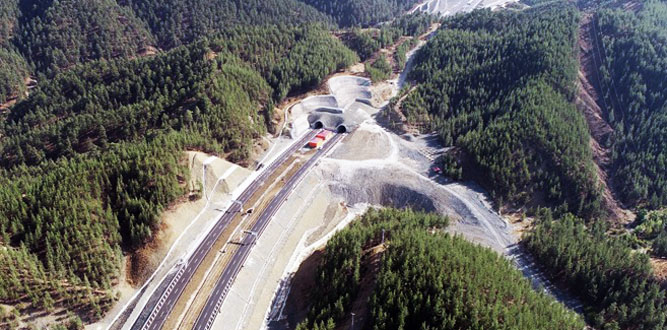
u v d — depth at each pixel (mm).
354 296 113000
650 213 159500
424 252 112625
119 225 128250
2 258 110000
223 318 115375
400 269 108875
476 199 163625
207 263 129125
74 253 118062
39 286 110062
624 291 119562
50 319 107312
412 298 100938
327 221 159250
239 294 122625
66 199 124812
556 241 135875
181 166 145875
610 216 160875
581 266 127750
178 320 113000
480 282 104188
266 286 129125
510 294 104875
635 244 143875
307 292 124188
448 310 98062
